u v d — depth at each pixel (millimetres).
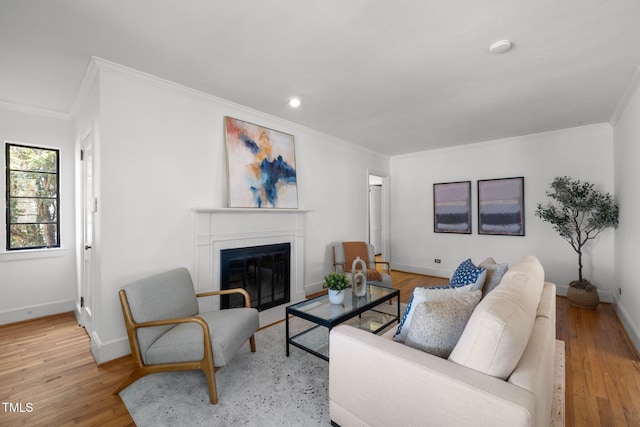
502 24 1826
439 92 2842
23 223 3252
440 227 5289
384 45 2059
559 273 4145
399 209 5836
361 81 2611
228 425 1637
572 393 1941
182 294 2285
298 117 3590
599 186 3832
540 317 1592
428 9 1692
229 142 3100
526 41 2002
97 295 2377
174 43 2037
